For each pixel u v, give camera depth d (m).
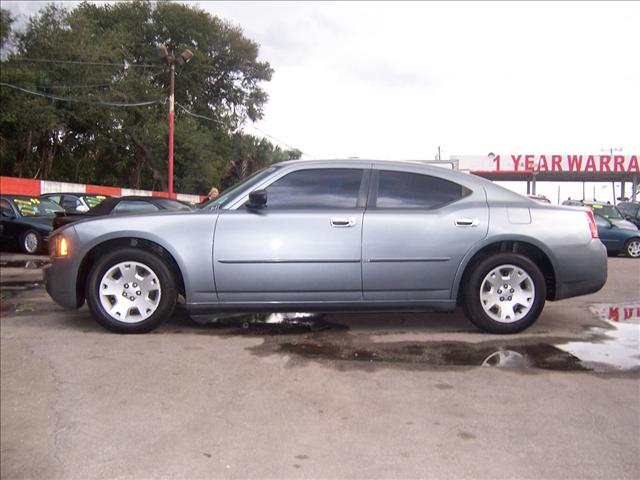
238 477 2.71
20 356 4.48
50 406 3.49
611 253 15.76
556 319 6.11
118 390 3.76
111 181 39.72
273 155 48.66
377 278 5.13
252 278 5.07
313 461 2.85
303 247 5.06
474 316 5.27
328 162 5.41
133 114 34.38
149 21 40.31
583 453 2.95
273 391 3.76
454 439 3.09
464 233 5.21
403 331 5.42
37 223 12.59
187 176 37.50
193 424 3.25
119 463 2.83
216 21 43.06
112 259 5.10
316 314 6.16
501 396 3.71
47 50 30.48
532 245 5.34
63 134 33.84
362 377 4.06
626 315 6.38
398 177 5.39
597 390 3.84
